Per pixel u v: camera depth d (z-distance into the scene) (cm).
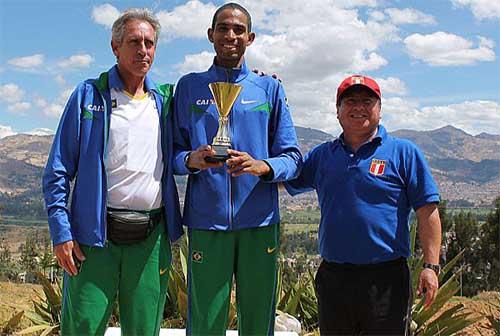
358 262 357
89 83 377
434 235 356
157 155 379
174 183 390
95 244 365
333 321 367
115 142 368
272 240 395
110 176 370
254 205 386
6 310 936
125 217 368
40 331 725
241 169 362
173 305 723
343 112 363
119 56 374
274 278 397
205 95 390
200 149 366
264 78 401
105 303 372
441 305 662
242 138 384
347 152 368
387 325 354
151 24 373
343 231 359
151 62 374
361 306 358
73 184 376
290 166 380
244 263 390
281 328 639
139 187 370
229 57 388
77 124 370
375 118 361
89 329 368
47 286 742
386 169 357
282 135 395
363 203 357
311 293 777
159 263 384
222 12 388
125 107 374
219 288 387
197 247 389
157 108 386
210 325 387
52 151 371
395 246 358
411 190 359
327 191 369
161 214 385
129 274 376
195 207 387
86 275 370
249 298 393
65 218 365
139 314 379
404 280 362
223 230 382
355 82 358
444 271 683
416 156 360
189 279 397
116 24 372
